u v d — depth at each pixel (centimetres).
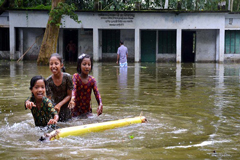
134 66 1919
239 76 1231
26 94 699
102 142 348
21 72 1334
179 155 303
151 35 2556
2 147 329
